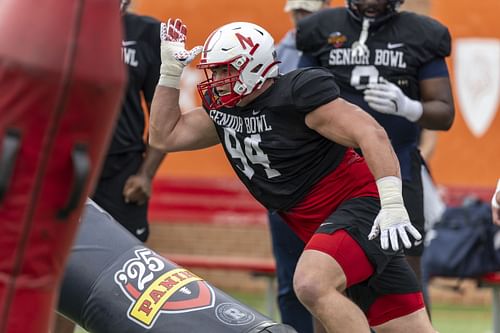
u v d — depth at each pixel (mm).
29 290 12930
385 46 21375
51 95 12352
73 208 12875
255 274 28250
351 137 17188
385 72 21375
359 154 20500
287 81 17641
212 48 17734
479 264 27844
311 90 17359
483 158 37500
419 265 21609
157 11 37750
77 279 18188
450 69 37094
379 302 18859
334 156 18172
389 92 20359
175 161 38750
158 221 38719
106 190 23016
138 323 17703
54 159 12617
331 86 17484
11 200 12617
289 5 24156
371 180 18312
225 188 38500
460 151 37469
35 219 12750
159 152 23172
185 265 28984
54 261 13117
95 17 12523
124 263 18281
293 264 23172
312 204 18297
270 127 17781
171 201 38688
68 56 12320
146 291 17938
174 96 19000
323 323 17359
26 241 12781
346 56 21531
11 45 12305
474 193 37438
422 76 21469
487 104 37344
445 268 27953
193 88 37000
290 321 23500
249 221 38281
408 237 17656
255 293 39250
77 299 18188
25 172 12562
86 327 18406
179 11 37656
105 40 12617
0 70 12336
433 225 28109
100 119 12766
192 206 38562
